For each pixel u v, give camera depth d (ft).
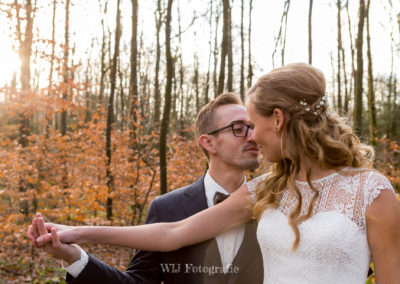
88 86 27.58
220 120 6.07
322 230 4.49
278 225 4.93
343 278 4.40
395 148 23.76
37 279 18.15
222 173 6.19
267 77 5.18
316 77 5.05
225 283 5.48
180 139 31.01
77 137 27.89
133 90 31.83
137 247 5.47
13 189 21.54
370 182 4.51
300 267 4.60
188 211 6.03
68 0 38.63
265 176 5.66
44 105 25.40
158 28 43.73
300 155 5.01
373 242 4.43
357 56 27.32
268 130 5.17
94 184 23.34
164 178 19.15
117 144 27.55
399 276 4.31
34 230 5.03
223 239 5.63
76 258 5.10
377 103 74.84
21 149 23.11
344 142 4.93
